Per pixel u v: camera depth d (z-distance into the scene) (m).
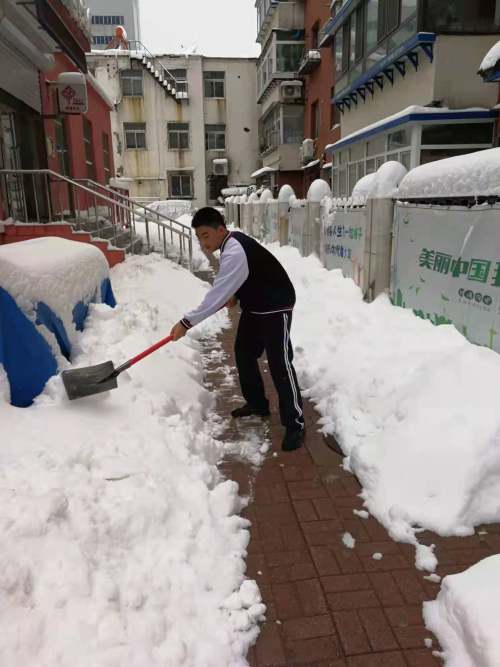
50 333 3.22
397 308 5.02
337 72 17.88
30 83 8.70
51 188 9.74
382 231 5.32
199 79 31.05
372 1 14.04
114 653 1.62
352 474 3.02
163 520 2.26
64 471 2.32
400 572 2.25
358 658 1.85
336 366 4.20
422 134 11.68
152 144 31.05
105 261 4.70
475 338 3.83
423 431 2.92
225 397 4.17
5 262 2.95
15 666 1.51
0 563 1.70
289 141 26.53
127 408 3.07
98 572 1.88
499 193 3.50
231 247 3.14
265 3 28.34
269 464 3.15
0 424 2.57
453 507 2.53
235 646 1.86
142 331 4.41
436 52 11.18
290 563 2.31
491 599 1.88
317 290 6.78
